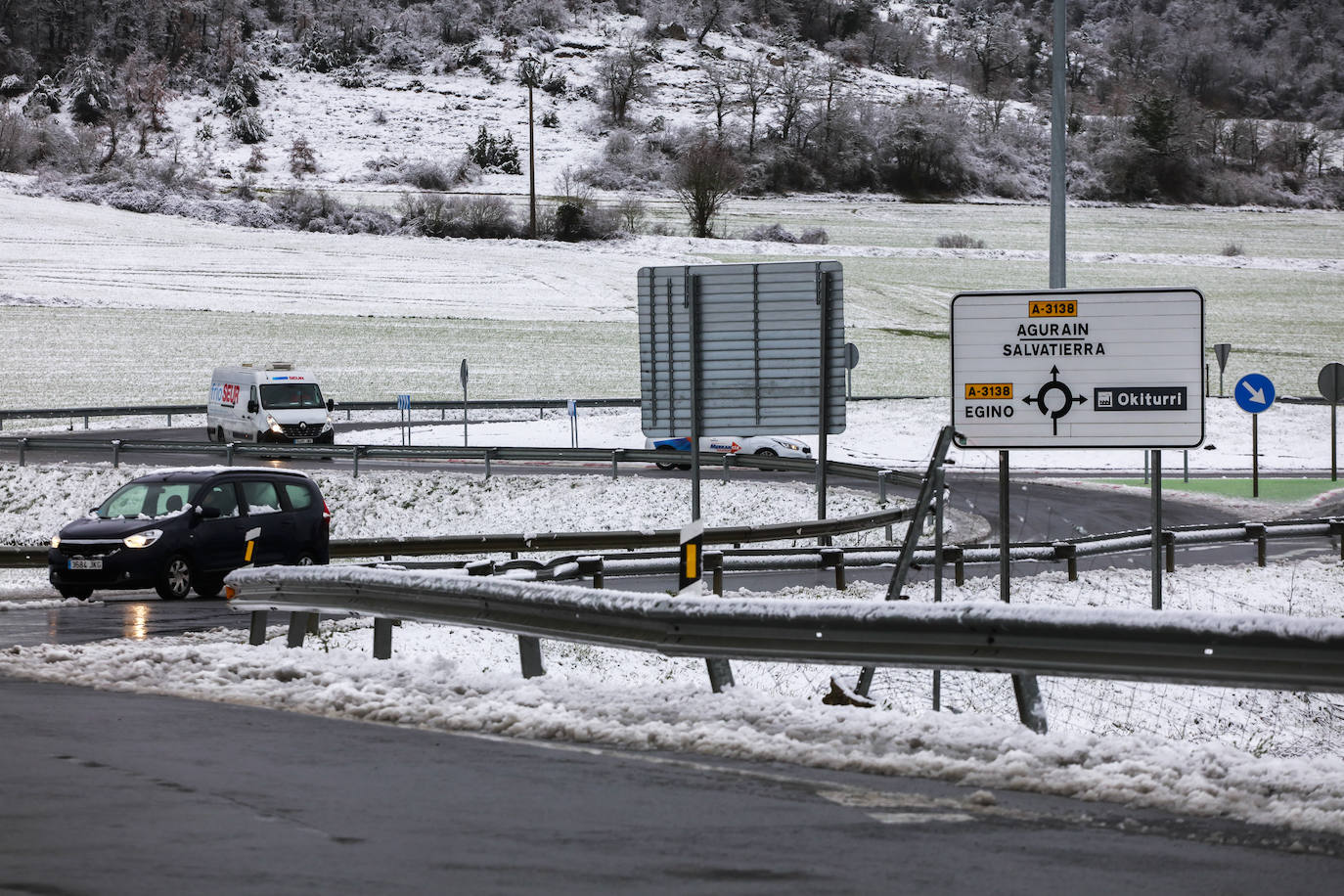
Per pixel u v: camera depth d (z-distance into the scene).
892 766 16.03
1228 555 53.19
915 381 138.00
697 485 24.31
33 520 73.56
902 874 11.82
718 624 19.22
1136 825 13.62
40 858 12.11
